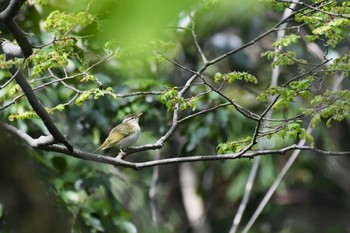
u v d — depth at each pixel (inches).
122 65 516.1
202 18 376.5
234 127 647.8
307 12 318.3
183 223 885.2
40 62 288.0
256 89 689.0
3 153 180.5
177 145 706.8
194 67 705.6
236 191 816.9
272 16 721.0
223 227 887.1
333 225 890.7
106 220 502.9
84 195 532.1
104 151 535.5
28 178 180.4
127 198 660.1
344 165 808.9
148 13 115.6
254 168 600.7
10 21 267.7
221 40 719.1
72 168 526.0
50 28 295.1
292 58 312.8
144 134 719.1
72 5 312.8
